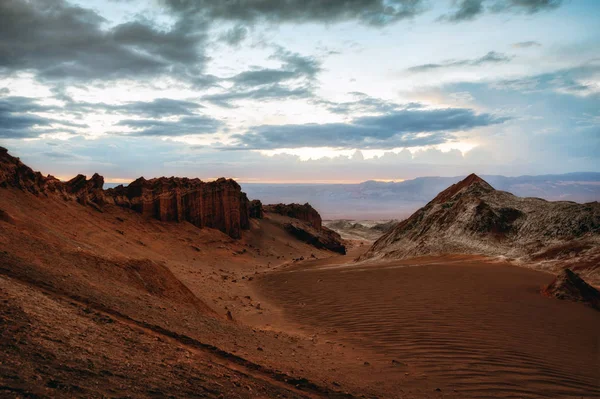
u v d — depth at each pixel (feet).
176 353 29.84
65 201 158.92
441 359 40.83
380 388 32.96
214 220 249.96
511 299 68.18
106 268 57.16
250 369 31.63
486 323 53.52
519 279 85.51
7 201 101.76
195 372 26.21
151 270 65.10
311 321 65.62
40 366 19.81
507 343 45.19
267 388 27.22
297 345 48.60
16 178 125.18
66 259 53.57
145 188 210.18
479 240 135.23
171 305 51.31
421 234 163.53
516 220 138.92
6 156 128.67
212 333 42.09
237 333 46.91
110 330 30.40
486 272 94.12
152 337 32.40
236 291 109.81
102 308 37.27
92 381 19.86
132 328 33.35
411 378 35.91
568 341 46.91
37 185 138.51
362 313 65.10
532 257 112.57
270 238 297.74
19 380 17.66
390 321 57.98
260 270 195.21
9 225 58.54
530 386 33.55
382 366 39.75
